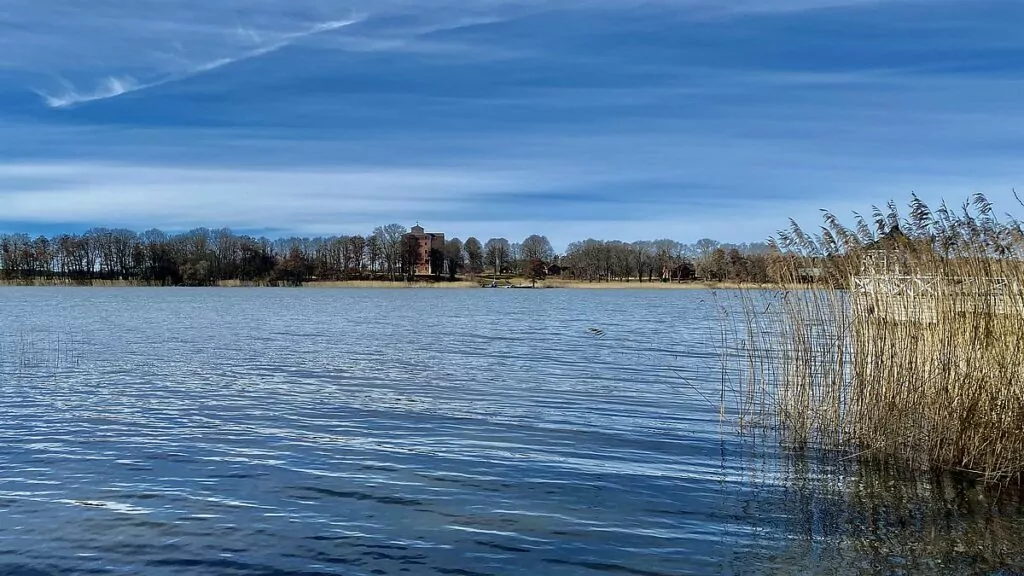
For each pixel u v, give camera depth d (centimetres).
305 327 4528
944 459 1195
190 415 1680
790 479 1179
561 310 6844
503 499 1091
